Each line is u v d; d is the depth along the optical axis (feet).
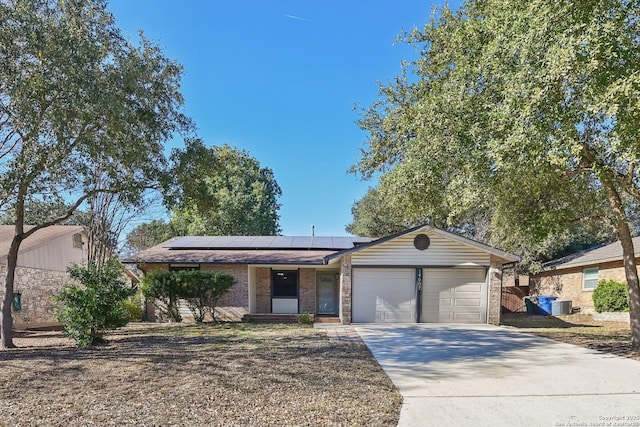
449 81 28.17
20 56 25.94
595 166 24.44
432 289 48.08
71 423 14.89
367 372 22.91
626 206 35.50
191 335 38.27
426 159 27.27
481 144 23.71
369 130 47.52
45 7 27.35
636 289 30.53
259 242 65.46
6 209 32.22
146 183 35.04
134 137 29.94
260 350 29.53
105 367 23.49
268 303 59.21
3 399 17.57
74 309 30.42
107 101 26.48
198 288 49.62
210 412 16.06
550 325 48.65
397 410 16.76
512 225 36.73
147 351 28.96
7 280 32.53
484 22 25.04
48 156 27.12
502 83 22.95
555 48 18.53
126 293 32.32
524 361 26.48
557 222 34.83
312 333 39.45
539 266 70.28
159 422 15.01
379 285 48.11
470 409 17.07
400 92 44.42
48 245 55.42
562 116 19.71
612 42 18.06
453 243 48.11
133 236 84.69
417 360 26.61
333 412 16.24
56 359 25.81
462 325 45.91
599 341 34.65
